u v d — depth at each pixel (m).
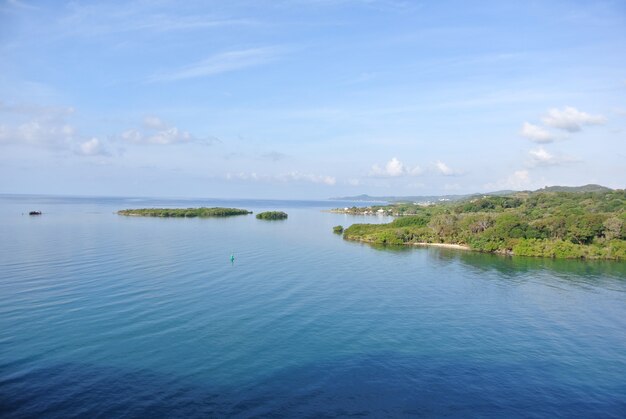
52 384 36.19
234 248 111.88
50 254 92.62
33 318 51.25
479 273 89.38
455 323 55.03
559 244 116.50
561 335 51.53
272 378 38.53
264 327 51.06
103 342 45.03
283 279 76.19
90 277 71.50
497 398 36.38
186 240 124.88
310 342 47.06
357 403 34.91
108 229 149.25
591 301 67.25
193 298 61.59
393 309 60.25
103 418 31.59
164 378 37.88
